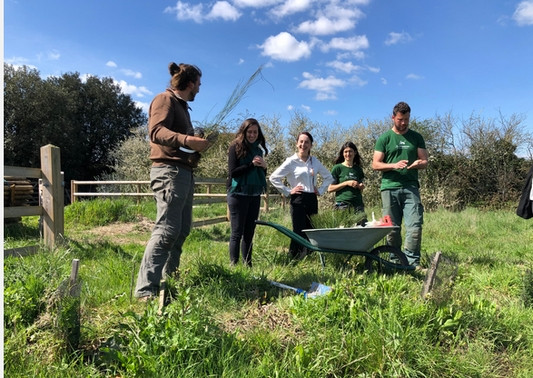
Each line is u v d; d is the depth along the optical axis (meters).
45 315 2.91
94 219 9.88
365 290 3.52
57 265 4.17
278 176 5.51
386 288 3.72
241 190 4.84
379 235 4.65
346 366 2.63
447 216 11.83
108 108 37.28
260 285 4.06
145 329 2.58
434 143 17.20
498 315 3.49
